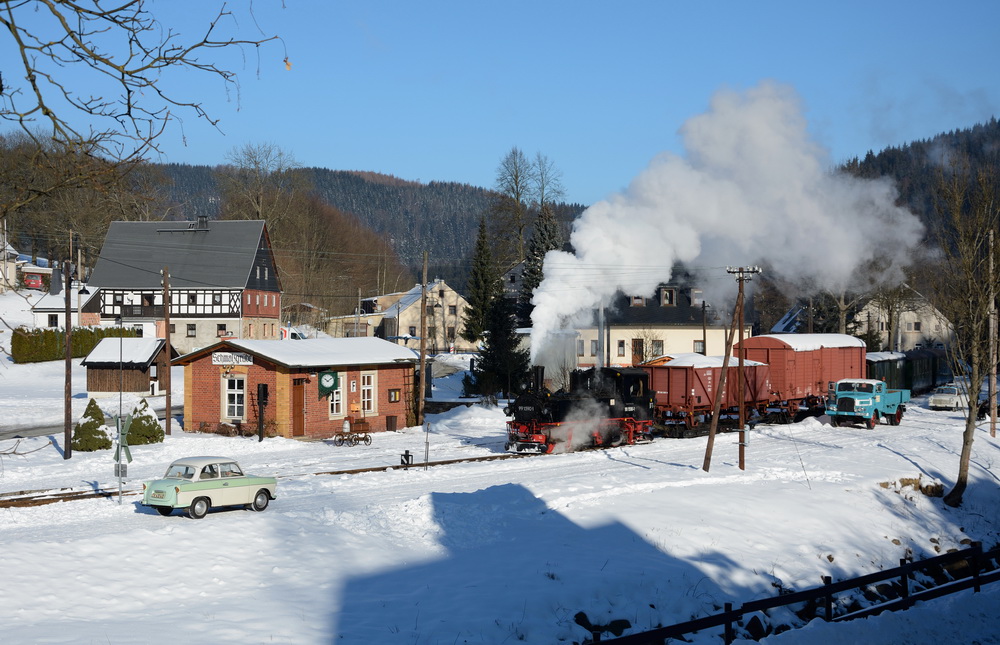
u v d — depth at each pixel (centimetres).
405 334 9362
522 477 2761
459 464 3075
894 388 5909
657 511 2258
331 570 1712
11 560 1556
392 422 4366
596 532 2058
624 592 1692
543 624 1503
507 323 5778
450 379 6384
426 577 1705
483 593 1609
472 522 2127
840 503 2580
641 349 6938
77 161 696
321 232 11262
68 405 3266
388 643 1365
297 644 1331
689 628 1388
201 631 1348
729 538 2117
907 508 2752
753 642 1470
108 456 3325
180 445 3609
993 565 2475
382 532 2023
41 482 2781
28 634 1279
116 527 1981
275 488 2267
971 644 1672
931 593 1897
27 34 652
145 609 1450
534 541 1973
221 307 7662
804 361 4681
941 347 8194
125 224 8000
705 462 2903
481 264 8262
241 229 7944
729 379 4156
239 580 1620
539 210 8431
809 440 3788
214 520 2000
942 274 3042
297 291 9606
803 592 1585
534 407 3362
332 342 4466
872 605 1991
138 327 7538
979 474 3269
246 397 3966
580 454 3309
